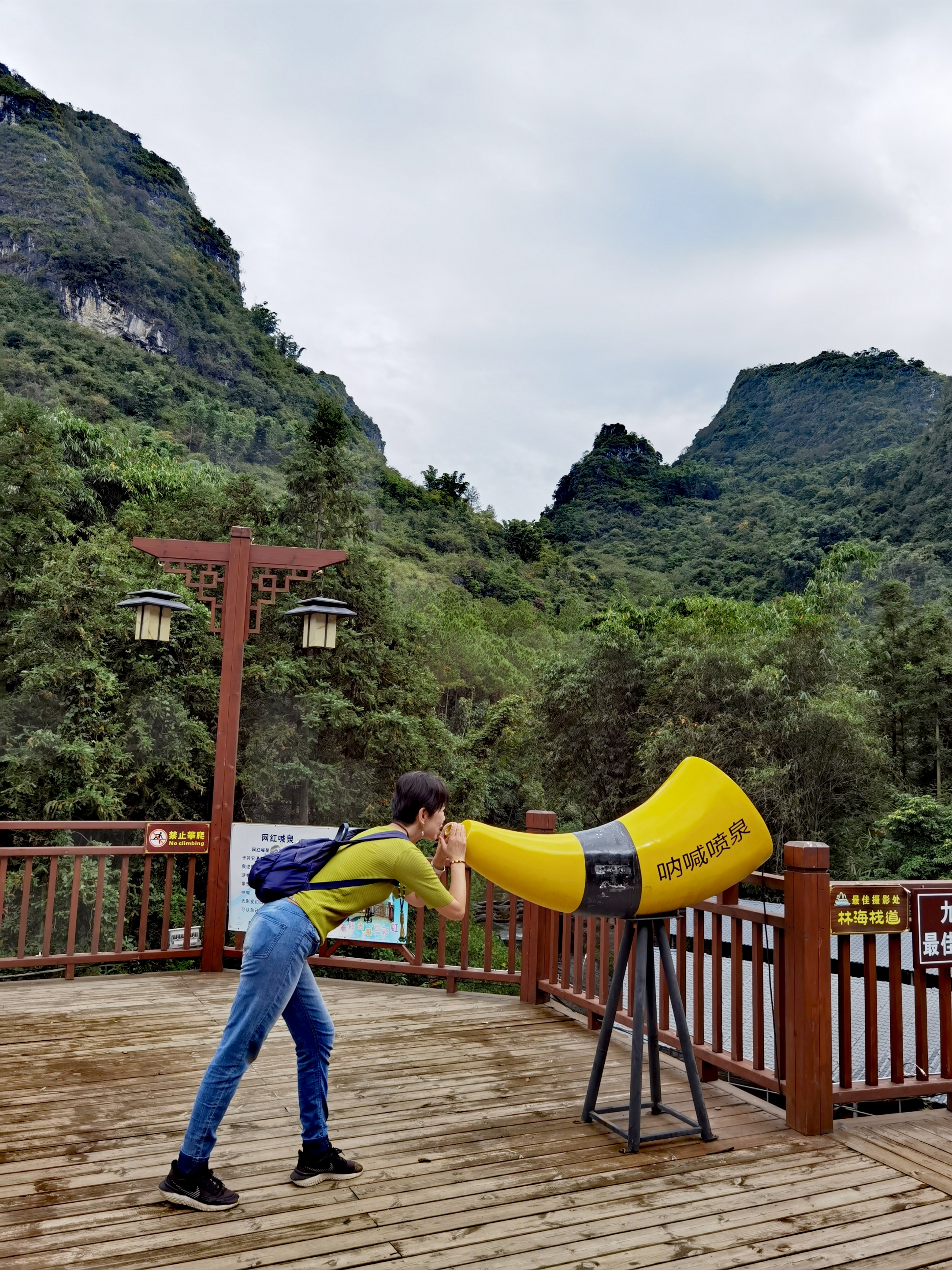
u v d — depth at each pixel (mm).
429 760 16000
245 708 14180
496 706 21812
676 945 3871
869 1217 2408
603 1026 3102
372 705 15211
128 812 13203
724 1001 6641
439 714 31094
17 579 13609
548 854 2742
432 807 2629
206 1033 4051
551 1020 4414
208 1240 2211
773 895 15000
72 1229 2260
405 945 5160
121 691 12727
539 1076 3562
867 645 28672
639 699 19906
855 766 15414
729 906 3486
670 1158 2783
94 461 20047
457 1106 3211
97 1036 3992
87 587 12383
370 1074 3549
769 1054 5336
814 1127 3008
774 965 3258
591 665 20359
